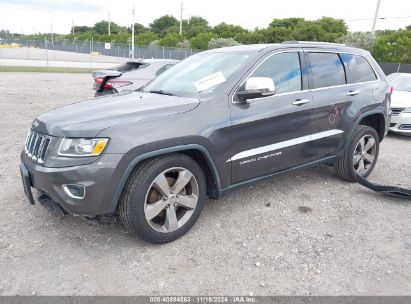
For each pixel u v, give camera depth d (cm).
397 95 899
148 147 316
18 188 468
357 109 493
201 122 348
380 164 626
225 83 379
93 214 312
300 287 294
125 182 313
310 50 457
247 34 5050
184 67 460
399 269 320
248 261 327
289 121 416
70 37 10225
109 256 329
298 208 433
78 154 305
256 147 393
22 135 739
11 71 2370
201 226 385
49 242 348
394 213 428
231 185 383
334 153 484
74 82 1881
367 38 3631
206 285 295
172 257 330
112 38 7919
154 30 9394
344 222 402
